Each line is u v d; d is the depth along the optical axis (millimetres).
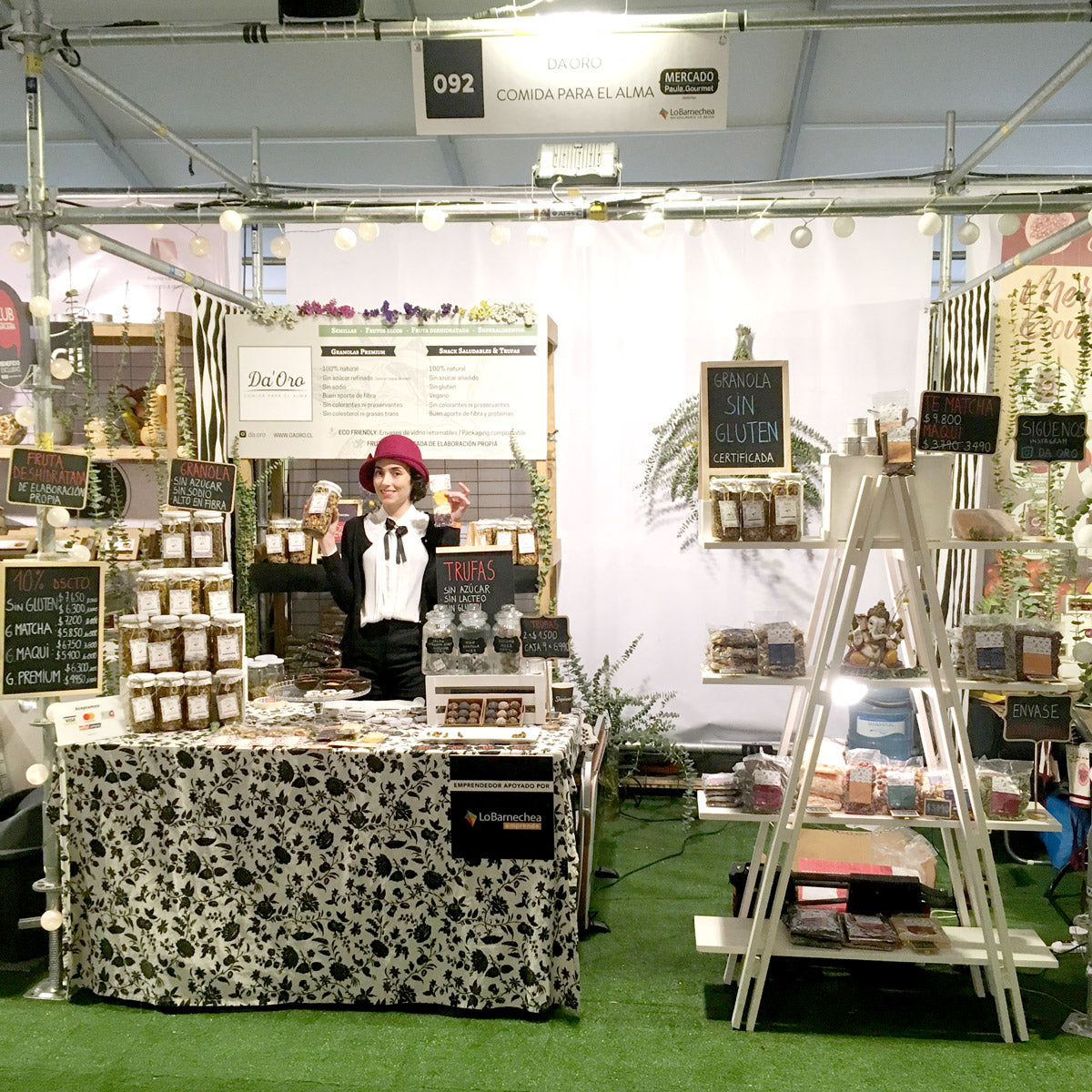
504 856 3002
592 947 3617
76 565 3146
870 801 3127
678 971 3430
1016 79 5074
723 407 3264
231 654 3375
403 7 4809
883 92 5203
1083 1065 2844
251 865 3096
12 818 3473
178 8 4859
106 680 3502
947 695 3076
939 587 5055
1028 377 4168
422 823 3029
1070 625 3883
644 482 5633
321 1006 3145
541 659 3395
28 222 3256
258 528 4812
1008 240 5184
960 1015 3145
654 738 5188
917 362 5438
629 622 5719
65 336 4375
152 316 5570
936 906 3465
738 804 3258
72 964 3229
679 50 3443
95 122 5484
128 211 3463
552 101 3518
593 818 3832
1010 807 3133
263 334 4359
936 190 4648
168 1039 2959
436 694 3242
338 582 4055
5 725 3918
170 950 3117
